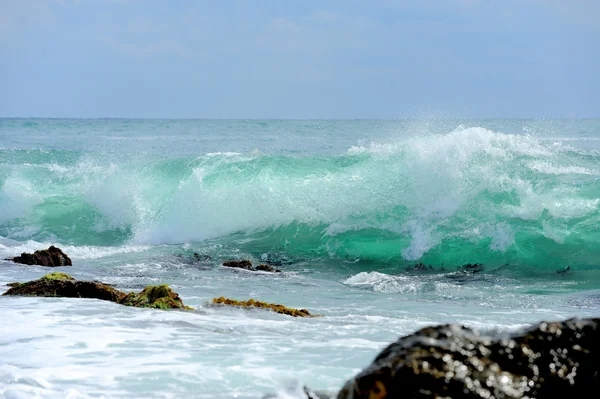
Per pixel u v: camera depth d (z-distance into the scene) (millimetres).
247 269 20016
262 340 10844
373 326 12094
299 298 15953
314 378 8680
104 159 33312
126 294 14562
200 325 11852
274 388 8266
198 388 8281
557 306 14898
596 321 5387
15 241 25578
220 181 26453
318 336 11188
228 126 109750
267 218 24719
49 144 63500
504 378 4828
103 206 28281
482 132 23750
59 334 10938
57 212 28781
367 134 75875
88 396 7969
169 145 59031
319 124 117188
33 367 9117
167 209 26516
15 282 16344
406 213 22672
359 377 4863
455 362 4875
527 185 21812
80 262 20719
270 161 27000
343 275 19922
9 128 101125
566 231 20672
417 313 14062
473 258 20828
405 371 4758
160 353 9914
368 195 23500
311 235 23734
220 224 25344
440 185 22531
